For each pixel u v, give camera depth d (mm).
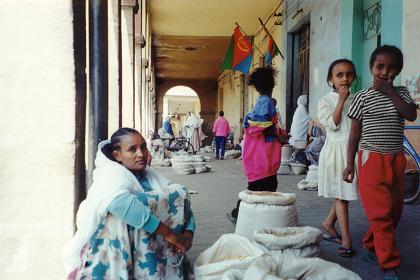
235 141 24625
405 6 7020
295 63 14086
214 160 15719
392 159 3293
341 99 3879
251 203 3893
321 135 9797
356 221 5223
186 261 2893
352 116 3496
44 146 2705
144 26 13734
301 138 10508
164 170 11852
